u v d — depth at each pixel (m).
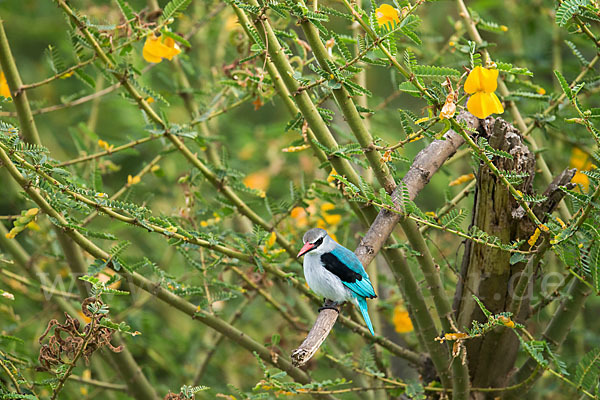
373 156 8.68
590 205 7.79
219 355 14.85
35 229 11.45
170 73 13.84
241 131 16.05
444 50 12.54
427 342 9.97
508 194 9.02
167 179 15.48
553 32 14.55
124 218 8.97
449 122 7.49
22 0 16.53
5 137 8.32
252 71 11.47
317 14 7.98
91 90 14.41
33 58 16.78
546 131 11.18
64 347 8.40
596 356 9.18
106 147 10.92
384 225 8.64
